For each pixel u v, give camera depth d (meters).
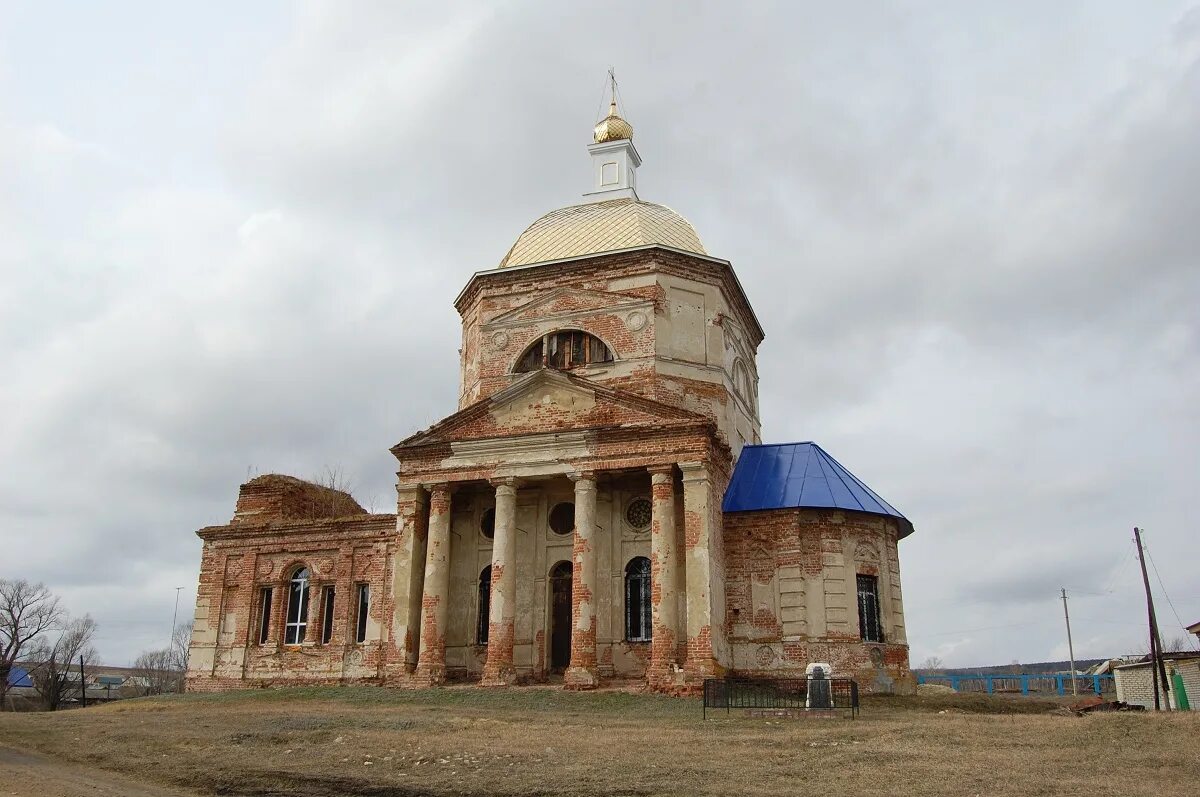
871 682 29.39
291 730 19.62
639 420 30.34
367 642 34.31
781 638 29.72
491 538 33.16
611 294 33.94
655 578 28.45
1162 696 41.66
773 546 30.69
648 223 37.00
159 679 95.19
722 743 17.41
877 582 31.19
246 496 39.84
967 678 60.72
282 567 37.12
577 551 29.39
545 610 31.62
